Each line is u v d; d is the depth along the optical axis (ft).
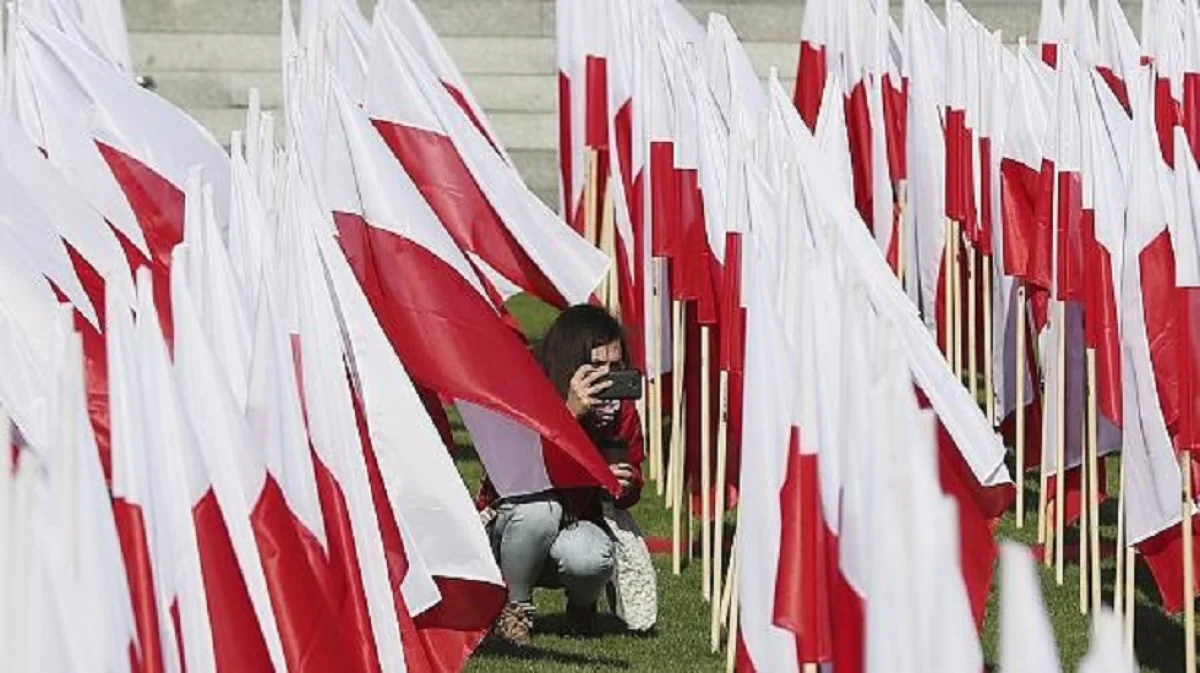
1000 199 139.95
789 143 101.30
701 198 126.82
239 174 90.68
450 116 114.62
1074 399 131.54
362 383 91.30
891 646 56.44
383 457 91.45
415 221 101.40
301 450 79.46
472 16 255.70
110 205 106.42
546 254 114.62
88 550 60.18
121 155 109.09
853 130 153.58
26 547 55.52
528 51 254.68
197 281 81.71
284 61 140.46
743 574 80.23
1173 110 145.18
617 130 151.94
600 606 121.49
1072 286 121.60
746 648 80.07
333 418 83.97
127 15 252.01
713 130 127.03
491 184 114.62
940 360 99.45
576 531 112.06
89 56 110.01
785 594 73.56
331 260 91.20
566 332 111.45
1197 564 109.29
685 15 157.58
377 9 115.14
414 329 100.53
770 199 101.04
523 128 250.98
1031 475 150.71
